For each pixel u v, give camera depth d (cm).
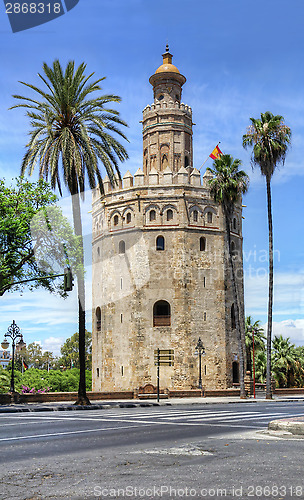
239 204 6394
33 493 820
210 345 5703
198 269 5803
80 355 3672
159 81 6694
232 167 5388
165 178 5884
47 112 3681
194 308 5706
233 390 5238
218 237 5956
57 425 1853
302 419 1622
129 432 1603
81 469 994
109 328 5803
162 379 5544
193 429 1689
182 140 6456
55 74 3688
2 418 2261
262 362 6806
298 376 6869
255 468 981
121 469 990
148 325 5638
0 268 3584
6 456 1148
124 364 5659
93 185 3566
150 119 6556
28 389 5047
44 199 3659
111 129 3994
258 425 1838
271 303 4997
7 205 3728
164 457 1114
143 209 5822
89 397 4388
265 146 4909
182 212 5806
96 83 3844
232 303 6016
